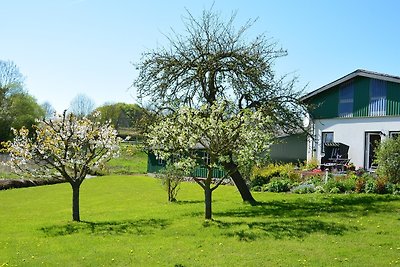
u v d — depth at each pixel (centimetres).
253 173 2512
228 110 1553
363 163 2811
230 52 1831
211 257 1013
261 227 1273
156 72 1850
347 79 2888
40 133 1614
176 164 1505
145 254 1066
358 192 1994
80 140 1630
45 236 1339
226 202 1991
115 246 1162
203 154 1767
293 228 1243
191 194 2606
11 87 6112
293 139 3481
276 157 3456
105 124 1770
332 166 2744
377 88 2800
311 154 3030
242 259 984
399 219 1320
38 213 2016
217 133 1440
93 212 1945
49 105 7094
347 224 1271
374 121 2789
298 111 1938
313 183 2242
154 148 1544
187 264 973
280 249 1041
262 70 1836
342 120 2920
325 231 1195
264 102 1841
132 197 2609
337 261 934
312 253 998
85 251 1123
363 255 966
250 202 1892
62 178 1700
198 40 1870
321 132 3009
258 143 1493
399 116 2691
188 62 1838
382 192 1923
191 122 1453
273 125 1877
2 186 3184
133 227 1413
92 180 3816
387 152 1969
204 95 1859
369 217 1363
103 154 1681
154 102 1855
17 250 1163
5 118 5725
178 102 1802
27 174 1705
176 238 1214
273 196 2094
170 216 1625
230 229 1268
